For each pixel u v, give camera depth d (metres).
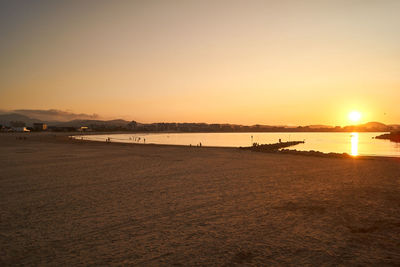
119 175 16.52
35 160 24.88
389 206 9.32
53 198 10.83
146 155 30.38
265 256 5.61
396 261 5.33
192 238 6.63
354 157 27.72
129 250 5.95
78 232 7.09
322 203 9.83
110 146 48.72
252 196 11.03
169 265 5.25
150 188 12.70
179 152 35.00
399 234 6.77
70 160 24.97
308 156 29.91
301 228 7.29
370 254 5.67
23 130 185.12
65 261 5.44
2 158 26.52
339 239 6.50
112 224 7.71
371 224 7.53
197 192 11.83
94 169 19.06
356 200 10.20
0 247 6.16
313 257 5.55
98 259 5.52
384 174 16.64
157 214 8.64
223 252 5.82
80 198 10.81
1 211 9.08
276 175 16.45
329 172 17.61
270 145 54.94
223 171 18.12
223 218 8.20
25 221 8.01
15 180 14.83
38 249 6.04
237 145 72.75
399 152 46.91
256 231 7.09
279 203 9.90
